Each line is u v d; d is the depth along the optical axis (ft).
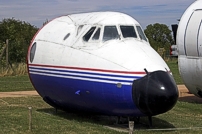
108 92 41.96
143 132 42.16
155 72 40.60
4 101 67.97
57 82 47.85
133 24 46.29
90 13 50.67
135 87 40.19
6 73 111.55
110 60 42.47
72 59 45.88
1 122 47.55
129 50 43.04
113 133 41.47
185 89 87.81
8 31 160.56
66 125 45.65
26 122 47.37
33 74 52.42
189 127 46.52
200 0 66.18
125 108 41.70
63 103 50.19
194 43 62.28
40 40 52.26
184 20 65.16
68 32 49.08
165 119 51.83
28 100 69.41
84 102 45.70
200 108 61.93
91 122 47.62
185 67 65.26
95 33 45.75
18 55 139.74
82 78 44.32
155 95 39.19
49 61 49.14
